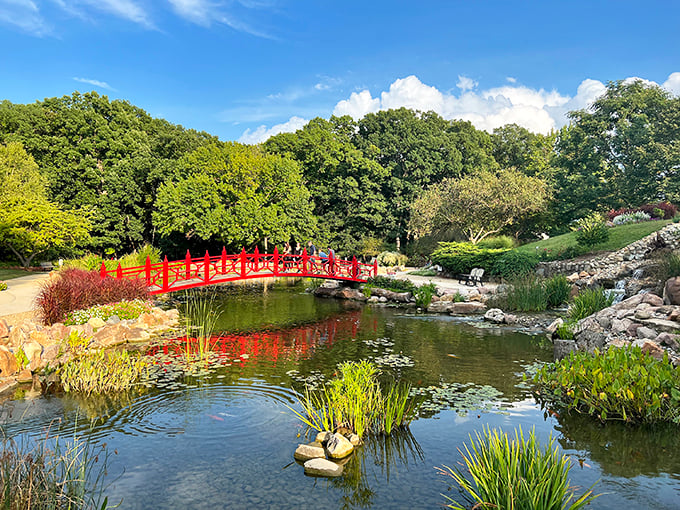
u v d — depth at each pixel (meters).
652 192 30.12
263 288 22.70
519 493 3.71
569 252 20.48
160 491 4.61
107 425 6.28
